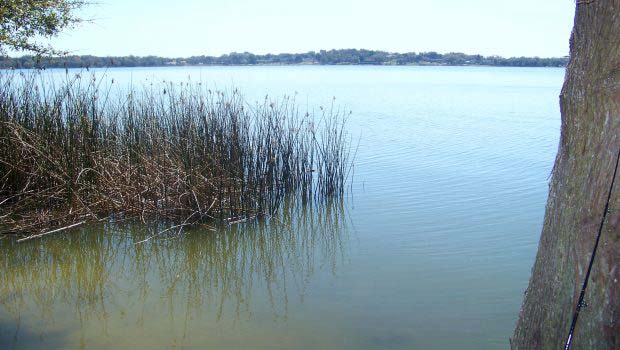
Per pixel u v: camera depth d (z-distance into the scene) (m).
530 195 10.34
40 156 8.84
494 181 11.48
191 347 5.10
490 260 7.08
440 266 6.93
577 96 2.99
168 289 6.55
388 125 20.44
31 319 5.70
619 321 2.76
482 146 15.96
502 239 7.86
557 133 18.77
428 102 30.83
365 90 40.00
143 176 9.10
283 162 10.37
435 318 5.59
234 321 5.64
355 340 5.19
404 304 5.92
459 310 5.76
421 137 17.61
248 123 9.98
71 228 8.49
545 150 15.38
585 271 2.90
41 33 10.14
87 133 9.29
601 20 2.86
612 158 2.81
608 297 2.80
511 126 20.62
